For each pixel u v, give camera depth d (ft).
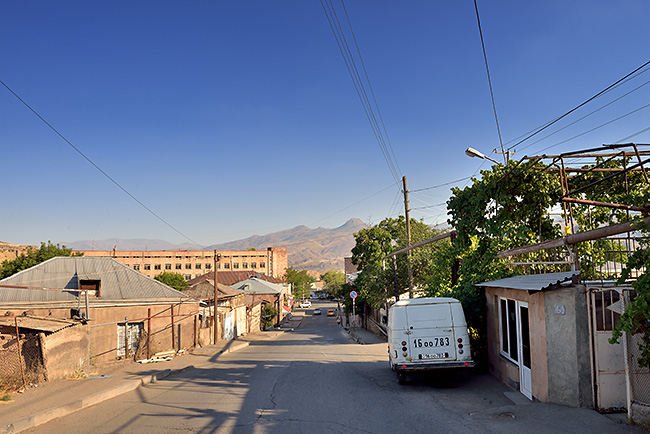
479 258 43.96
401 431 23.21
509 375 33.47
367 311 166.40
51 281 66.85
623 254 35.17
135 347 66.59
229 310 118.52
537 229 41.09
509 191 38.19
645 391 21.76
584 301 24.66
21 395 32.12
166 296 73.41
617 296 24.67
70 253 149.89
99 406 30.60
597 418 22.45
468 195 44.62
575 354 24.40
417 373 42.06
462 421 24.40
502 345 36.65
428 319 36.24
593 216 41.16
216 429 24.36
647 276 19.12
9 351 37.63
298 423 25.36
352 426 24.45
